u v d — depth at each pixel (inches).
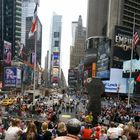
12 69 4156.0
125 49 4739.2
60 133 264.7
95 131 630.5
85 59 7568.9
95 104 1273.4
